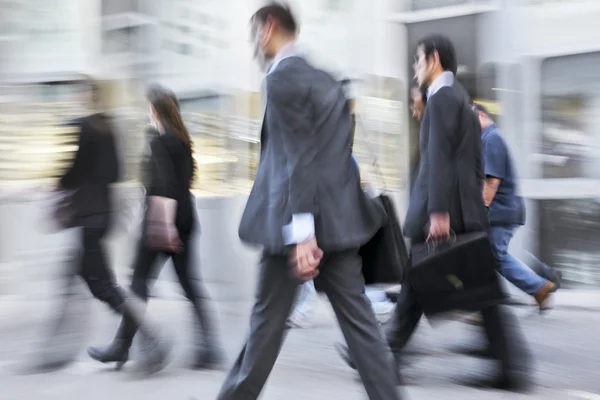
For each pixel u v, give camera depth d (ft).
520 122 25.35
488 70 25.76
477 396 15.46
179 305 25.53
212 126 27.43
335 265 11.48
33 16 28.45
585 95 24.91
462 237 14.94
